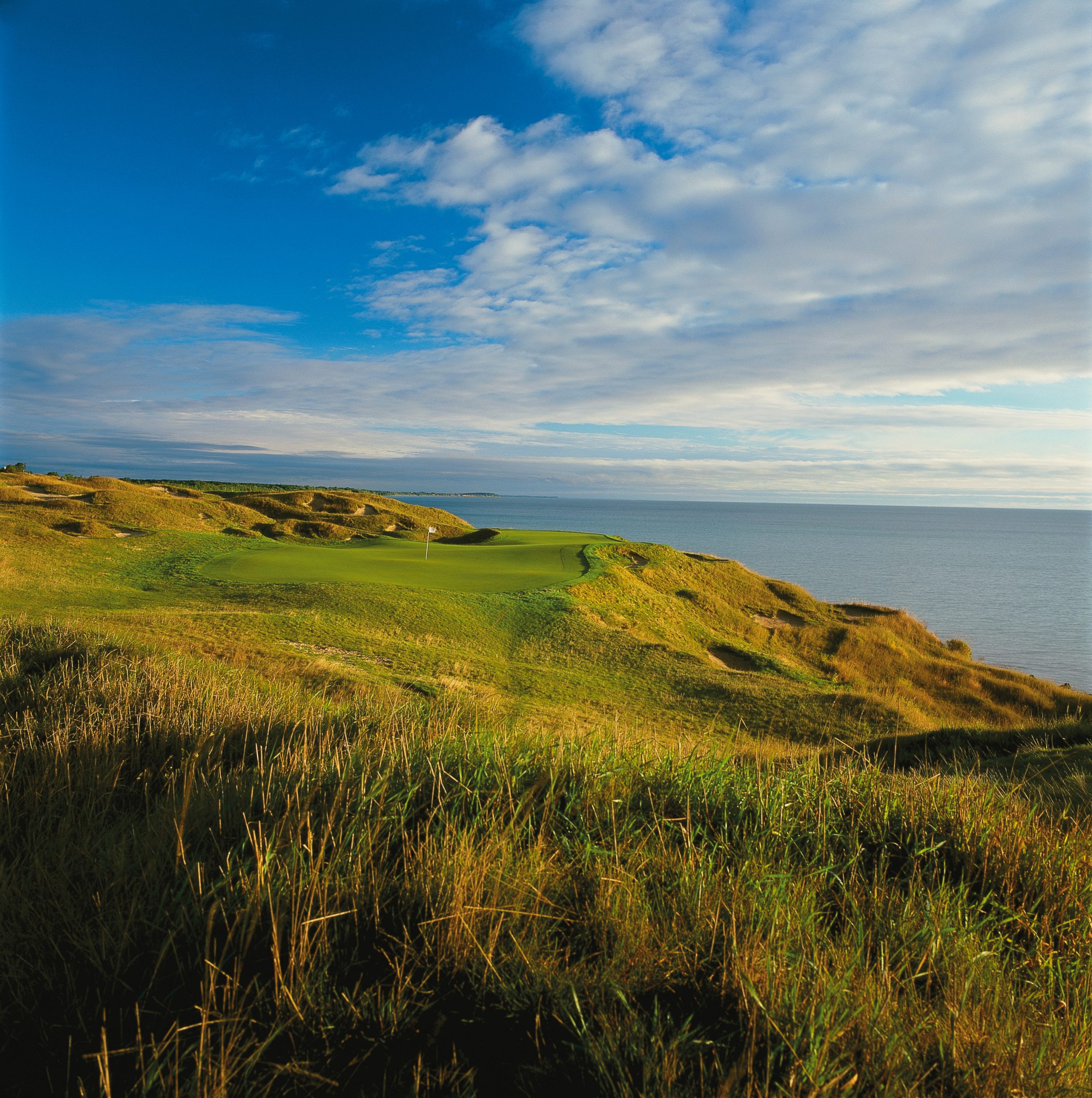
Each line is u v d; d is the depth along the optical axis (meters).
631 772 3.43
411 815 2.94
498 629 24.34
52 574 26.84
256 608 22.53
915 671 30.66
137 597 23.83
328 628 19.78
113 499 43.00
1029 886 2.61
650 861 2.57
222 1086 1.48
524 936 2.06
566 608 26.81
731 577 39.62
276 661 14.32
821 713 18.80
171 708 4.89
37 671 6.89
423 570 31.55
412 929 2.11
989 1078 1.63
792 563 128.88
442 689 14.78
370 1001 1.80
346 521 54.09
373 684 13.81
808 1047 1.64
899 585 99.50
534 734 4.25
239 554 32.78
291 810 2.76
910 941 2.15
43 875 2.28
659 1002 1.84
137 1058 1.64
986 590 97.19
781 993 1.82
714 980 1.93
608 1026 1.67
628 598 30.94
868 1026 1.74
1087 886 2.55
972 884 2.68
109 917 2.09
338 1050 1.68
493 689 16.88
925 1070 1.68
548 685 18.66
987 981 2.00
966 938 2.19
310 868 2.25
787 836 2.85
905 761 9.32
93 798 3.22
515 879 2.31
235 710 5.14
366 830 2.51
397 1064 1.66
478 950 1.95
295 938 1.93
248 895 2.10
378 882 2.26
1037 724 12.41
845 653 31.48
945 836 3.01
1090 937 2.27
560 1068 1.61
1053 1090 1.63
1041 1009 1.98
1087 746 7.85
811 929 2.12
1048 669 50.38
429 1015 1.80
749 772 3.60
